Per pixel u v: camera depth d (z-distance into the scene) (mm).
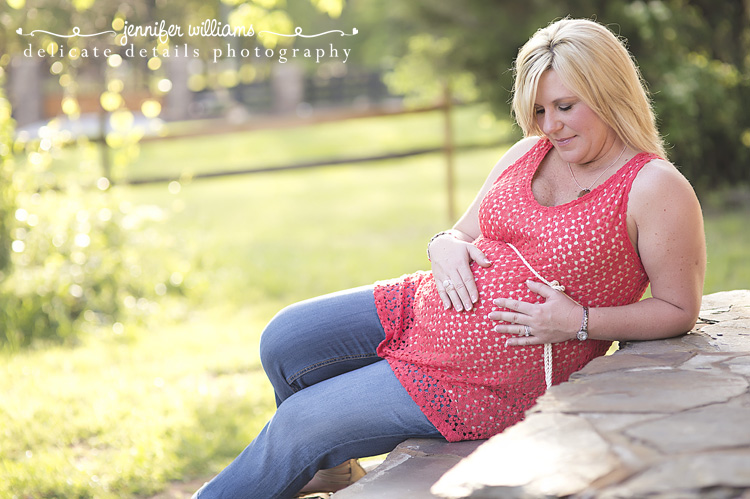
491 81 8359
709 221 7145
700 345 2023
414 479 1844
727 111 7914
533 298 2000
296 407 2098
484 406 2016
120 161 7145
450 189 9094
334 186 12516
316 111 19359
